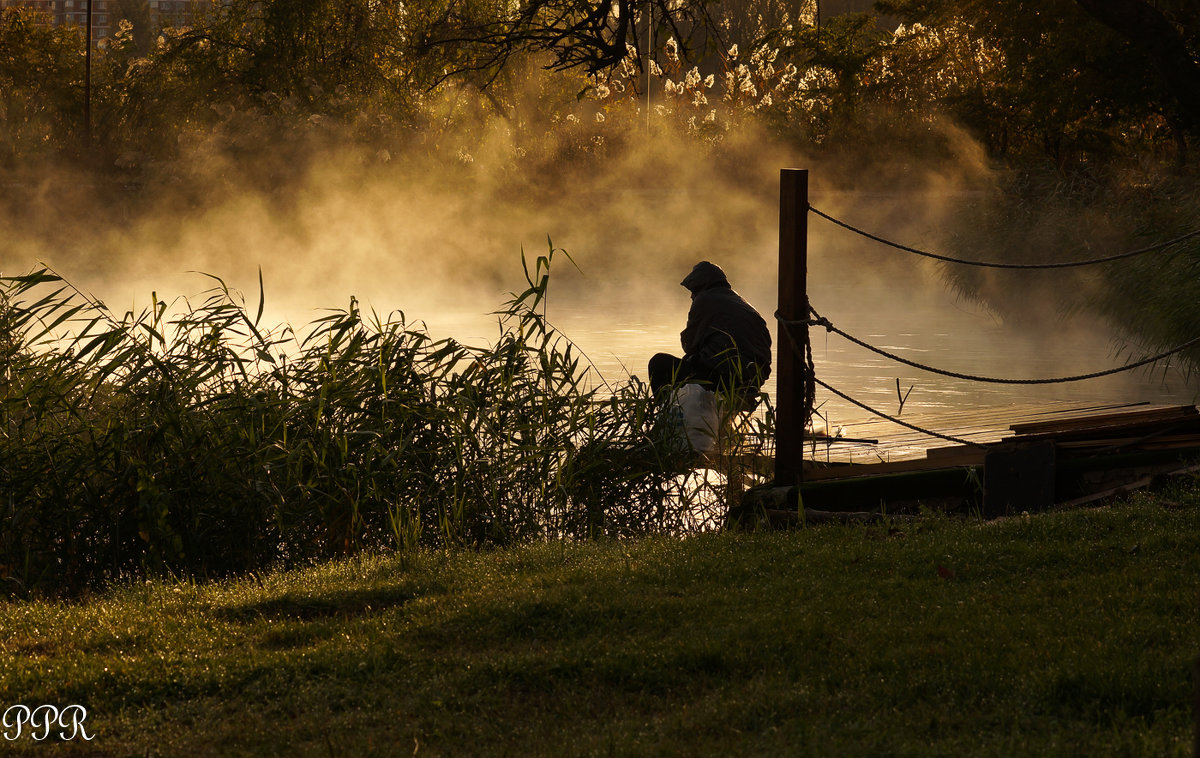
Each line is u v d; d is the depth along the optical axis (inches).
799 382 791.7
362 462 751.1
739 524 775.7
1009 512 714.2
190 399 753.0
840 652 445.7
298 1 3341.5
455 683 434.9
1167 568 524.1
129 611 548.4
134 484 708.7
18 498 696.4
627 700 420.8
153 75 3395.7
